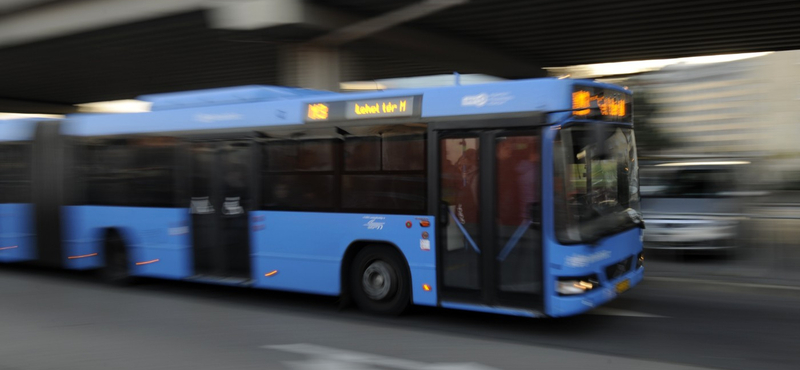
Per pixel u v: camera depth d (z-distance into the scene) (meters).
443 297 6.75
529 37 16.20
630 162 7.38
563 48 17.59
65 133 10.08
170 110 8.93
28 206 10.51
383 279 7.23
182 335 6.65
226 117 8.33
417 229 6.88
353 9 13.45
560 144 6.13
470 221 6.58
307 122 7.66
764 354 5.73
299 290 7.71
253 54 18.05
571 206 6.14
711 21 14.34
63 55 18.16
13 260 10.74
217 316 7.55
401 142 7.01
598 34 15.68
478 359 5.63
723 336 6.36
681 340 6.23
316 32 13.37
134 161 9.30
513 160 6.33
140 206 9.20
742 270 9.49
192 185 8.66
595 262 6.26
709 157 11.05
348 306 7.89
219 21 13.31
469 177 6.59
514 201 6.32
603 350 5.89
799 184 20.16
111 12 14.38
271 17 12.58
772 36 15.89
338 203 7.43
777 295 8.21
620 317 7.22
